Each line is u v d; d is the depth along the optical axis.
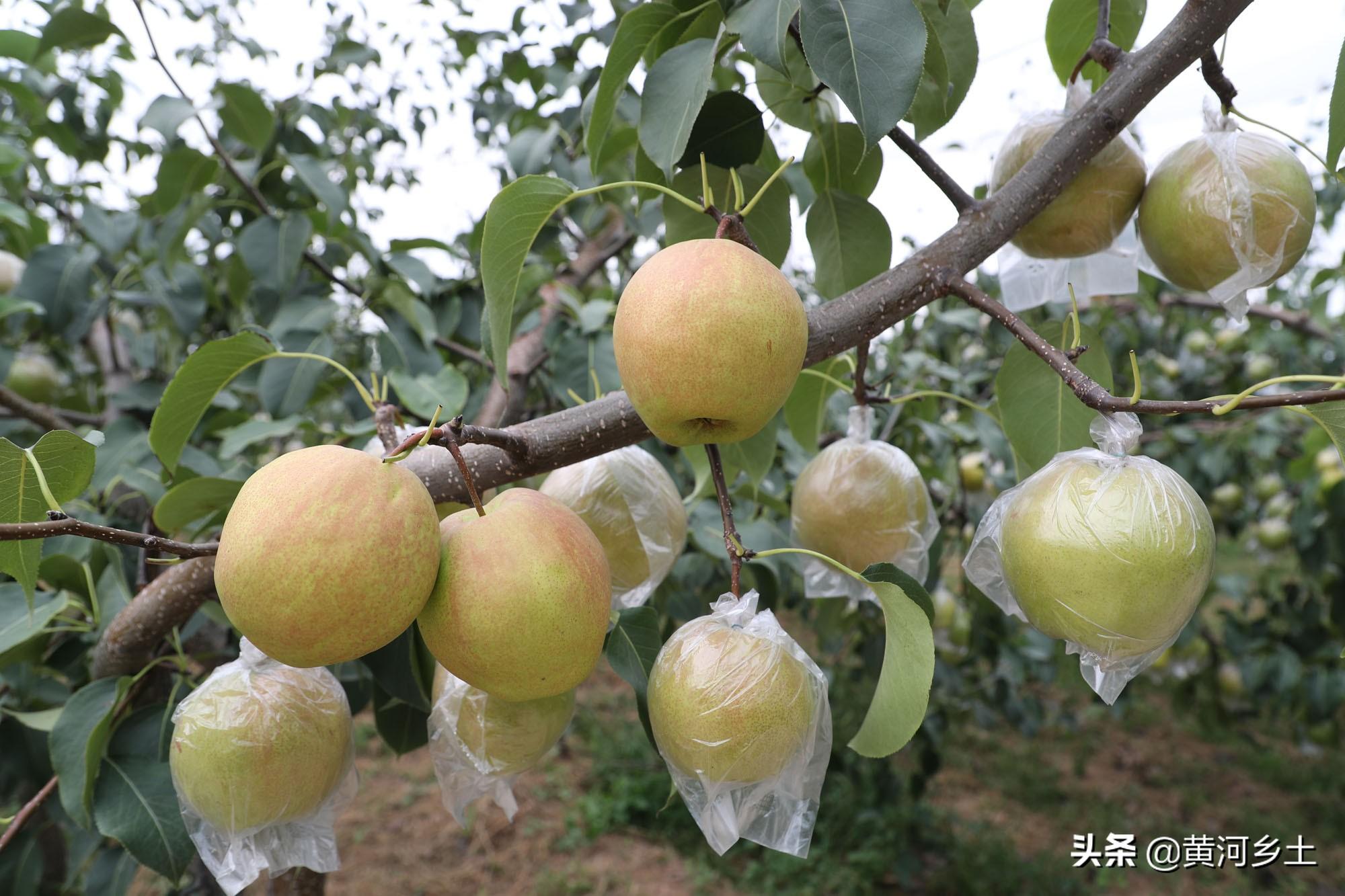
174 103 1.94
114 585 1.49
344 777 0.97
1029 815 4.72
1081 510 0.84
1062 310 2.56
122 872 1.42
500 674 0.75
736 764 0.78
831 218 1.31
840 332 0.97
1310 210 1.06
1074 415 1.21
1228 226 1.04
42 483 0.77
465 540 0.76
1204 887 4.04
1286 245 1.05
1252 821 4.64
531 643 0.73
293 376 1.96
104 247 2.24
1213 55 1.07
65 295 2.16
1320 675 3.46
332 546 0.67
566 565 0.75
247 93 1.97
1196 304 3.23
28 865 1.69
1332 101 0.89
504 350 0.98
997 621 3.28
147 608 1.15
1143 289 2.79
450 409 1.86
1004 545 0.91
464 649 0.74
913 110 1.24
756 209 1.27
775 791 0.82
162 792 1.13
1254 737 5.72
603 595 0.78
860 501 1.21
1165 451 3.97
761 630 0.83
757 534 1.92
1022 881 4.09
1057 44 1.38
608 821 4.58
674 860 4.30
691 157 1.17
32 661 1.50
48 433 0.85
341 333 3.01
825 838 4.32
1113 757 5.50
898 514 1.22
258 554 0.67
